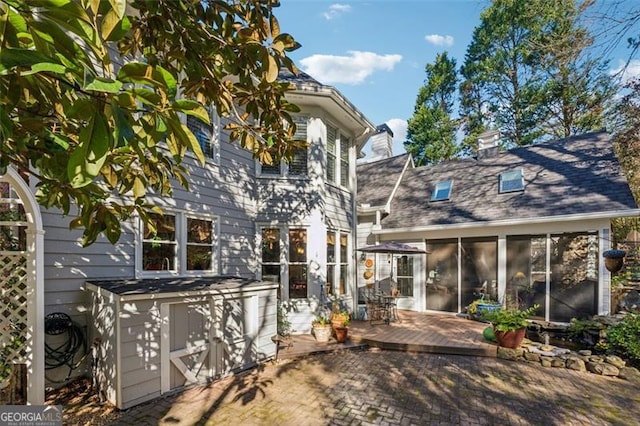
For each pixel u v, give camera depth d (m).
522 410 4.06
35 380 3.74
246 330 5.45
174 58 1.85
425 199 11.49
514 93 17.72
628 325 5.90
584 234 8.01
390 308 9.04
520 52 15.50
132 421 3.67
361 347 6.79
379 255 11.31
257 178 7.89
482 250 9.48
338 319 6.98
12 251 3.88
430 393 4.54
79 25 0.96
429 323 8.55
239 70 2.02
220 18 2.01
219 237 6.90
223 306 5.07
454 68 21.52
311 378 5.04
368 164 15.12
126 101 1.07
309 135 8.04
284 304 7.66
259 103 2.29
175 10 1.74
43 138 1.75
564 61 6.61
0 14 0.99
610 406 4.18
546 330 7.66
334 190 8.83
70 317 4.45
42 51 1.01
